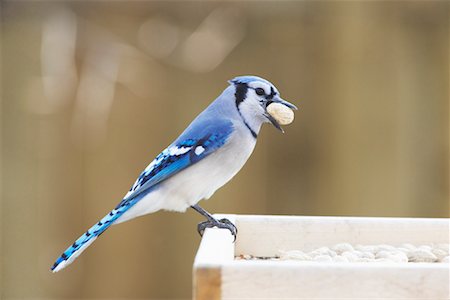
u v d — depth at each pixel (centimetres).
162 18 1160
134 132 1157
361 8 1162
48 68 1152
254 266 477
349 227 706
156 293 1167
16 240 1181
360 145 1162
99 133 1152
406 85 1166
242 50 1166
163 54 1159
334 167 1163
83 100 1151
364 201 1159
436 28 1167
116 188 1157
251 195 1168
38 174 1168
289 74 1167
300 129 1167
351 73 1166
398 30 1166
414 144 1166
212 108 771
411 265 479
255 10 1162
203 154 738
